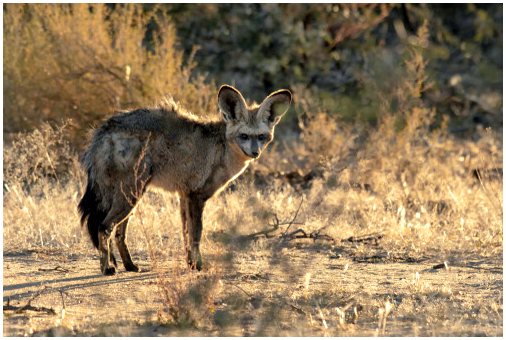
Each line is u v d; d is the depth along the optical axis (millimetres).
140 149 11000
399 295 9789
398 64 21203
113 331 7961
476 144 22000
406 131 18766
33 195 15031
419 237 13023
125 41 18734
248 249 11305
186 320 8383
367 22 25703
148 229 12945
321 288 9953
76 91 18375
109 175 10984
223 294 9586
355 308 8719
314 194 14852
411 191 16047
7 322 8398
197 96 18500
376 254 12320
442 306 9180
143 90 18516
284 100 11922
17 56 18406
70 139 17891
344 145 18625
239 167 11719
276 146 21578
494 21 28156
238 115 11578
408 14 27672
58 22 18594
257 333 8094
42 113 18344
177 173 11359
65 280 10438
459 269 11375
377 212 14297
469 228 13648
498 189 16000
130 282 10406
